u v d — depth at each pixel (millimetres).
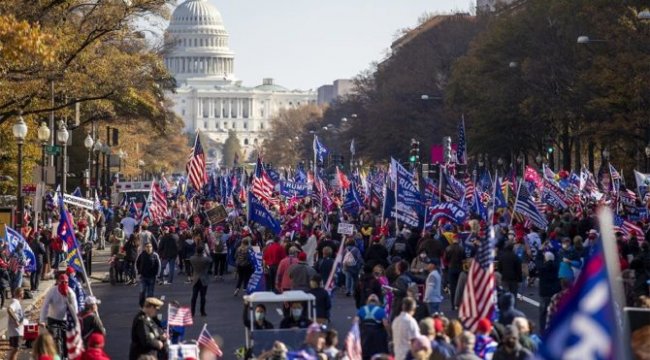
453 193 93000
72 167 155250
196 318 60125
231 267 91688
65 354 42375
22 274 68125
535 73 142125
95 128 154000
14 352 41969
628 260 56344
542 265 50875
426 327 32156
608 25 125250
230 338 52500
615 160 143250
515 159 176625
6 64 66125
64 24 76375
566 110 138750
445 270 65688
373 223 85062
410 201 72875
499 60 157000
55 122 127562
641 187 97750
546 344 19062
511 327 30219
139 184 180000
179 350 35406
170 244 79500
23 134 77000
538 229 75250
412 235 69062
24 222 87750
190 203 122938
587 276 18812
